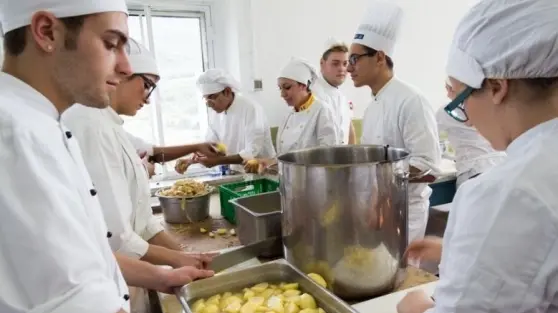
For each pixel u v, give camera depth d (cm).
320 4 312
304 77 231
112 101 115
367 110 181
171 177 297
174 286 91
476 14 59
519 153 56
